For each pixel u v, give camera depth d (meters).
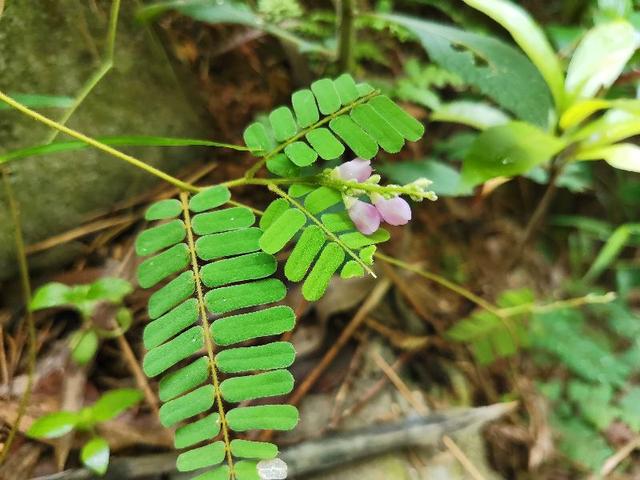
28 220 0.16
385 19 0.18
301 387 0.16
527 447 0.18
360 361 0.17
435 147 0.22
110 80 0.17
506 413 0.18
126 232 0.17
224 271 0.10
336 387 0.17
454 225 0.21
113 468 0.13
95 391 0.15
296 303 0.17
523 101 0.17
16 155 0.11
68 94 0.16
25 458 0.13
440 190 0.18
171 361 0.10
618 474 0.18
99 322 0.15
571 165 0.21
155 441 0.14
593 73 0.16
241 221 0.11
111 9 0.17
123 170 0.17
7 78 0.15
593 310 0.21
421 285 0.20
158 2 0.18
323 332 0.17
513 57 0.17
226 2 0.18
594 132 0.17
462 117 0.20
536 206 0.23
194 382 0.10
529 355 0.20
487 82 0.17
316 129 0.11
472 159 0.17
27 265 0.16
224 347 0.16
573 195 0.23
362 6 0.22
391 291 0.19
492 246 0.22
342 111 0.11
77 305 0.14
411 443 0.17
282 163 0.11
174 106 0.18
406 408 0.17
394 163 0.19
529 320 0.19
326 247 0.11
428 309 0.19
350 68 0.19
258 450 0.10
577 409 0.19
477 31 0.22
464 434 0.18
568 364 0.19
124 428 0.14
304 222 0.11
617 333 0.21
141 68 0.17
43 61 0.16
